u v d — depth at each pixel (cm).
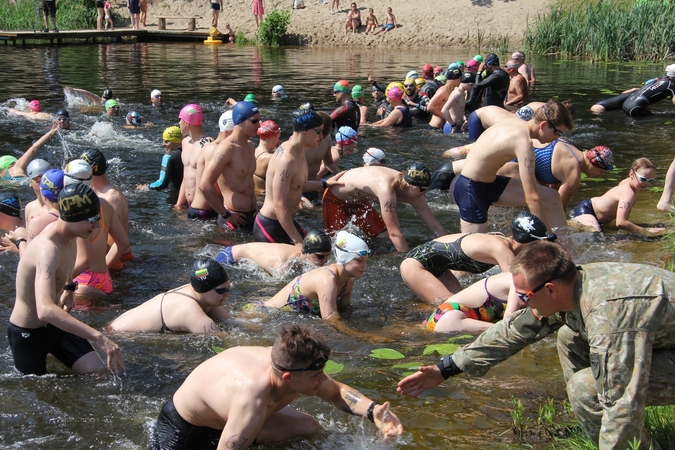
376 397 432
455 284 618
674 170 764
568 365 356
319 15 3325
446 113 1303
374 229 768
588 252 690
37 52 2609
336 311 559
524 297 320
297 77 2025
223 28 3375
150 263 687
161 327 530
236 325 545
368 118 1473
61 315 440
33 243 455
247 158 796
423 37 3020
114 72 2075
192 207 830
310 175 897
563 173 775
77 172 561
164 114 1440
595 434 334
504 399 425
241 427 346
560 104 639
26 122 1320
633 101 1434
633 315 293
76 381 462
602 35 2456
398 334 533
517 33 2908
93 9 3497
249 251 681
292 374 342
